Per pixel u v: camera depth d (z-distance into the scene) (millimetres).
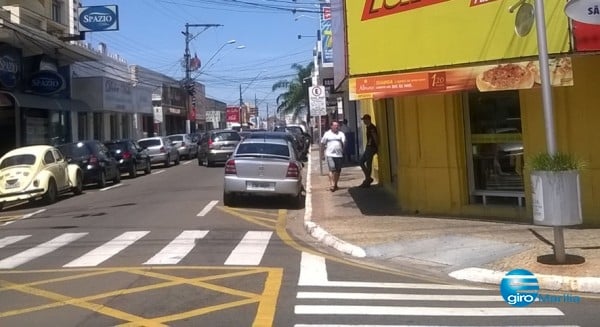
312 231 12172
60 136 32594
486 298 7363
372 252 9992
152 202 17406
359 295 7477
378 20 11883
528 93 11250
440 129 12633
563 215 8008
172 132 61156
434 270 8977
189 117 59531
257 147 16531
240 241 11414
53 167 18828
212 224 13469
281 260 9695
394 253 9930
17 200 18062
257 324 6285
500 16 10570
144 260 9734
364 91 11773
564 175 7977
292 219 14336
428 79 11156
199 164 34062
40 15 30125
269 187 15938
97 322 6453
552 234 10203
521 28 10234
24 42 28328
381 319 6461
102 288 7938
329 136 18188
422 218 12609
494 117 12242
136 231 12547
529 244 9586
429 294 7559
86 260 9852
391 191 17047
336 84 15273
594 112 10703
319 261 9594
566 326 6180
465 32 10945
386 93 11562
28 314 6836
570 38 9812
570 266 8227
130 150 26625
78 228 13188
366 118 18375
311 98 24203
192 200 17641
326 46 28562
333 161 18109
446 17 11141
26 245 11398
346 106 34719
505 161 12180
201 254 10188
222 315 6625
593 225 10797
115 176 24359
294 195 16062
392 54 11688
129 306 7051
